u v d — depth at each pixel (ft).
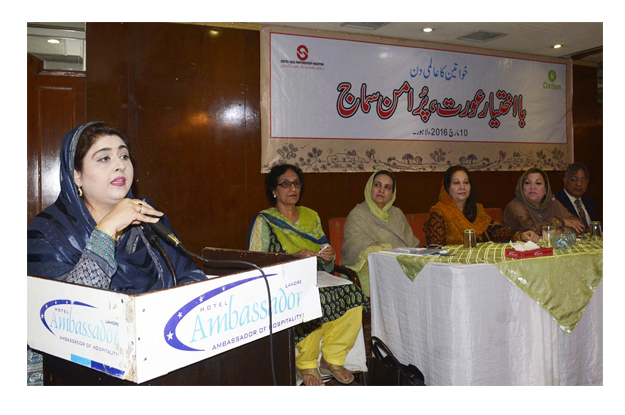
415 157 15.94
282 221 10.58
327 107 14.55
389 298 8.52
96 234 3.93
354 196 15.17
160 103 12.71
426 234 12.19
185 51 12.94
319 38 14.39
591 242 9.43
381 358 8.27
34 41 11.66
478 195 17.31
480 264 7.07
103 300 3.09
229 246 13.58
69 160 4.64
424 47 15.90
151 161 12.68
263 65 13.74
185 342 3.21
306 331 8.58
